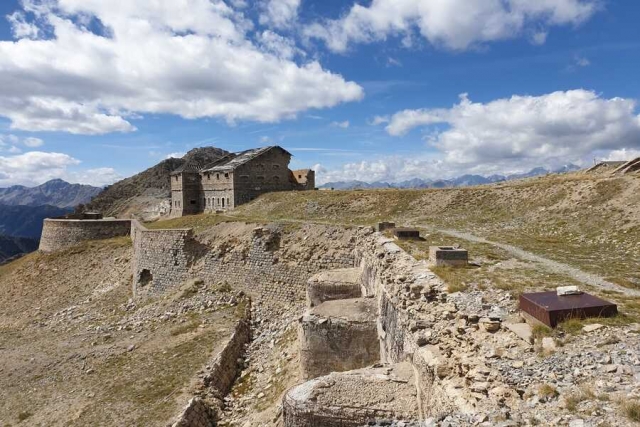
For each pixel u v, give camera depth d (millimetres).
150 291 49375
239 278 42312
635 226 27156
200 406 21844
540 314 11594
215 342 30547
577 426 7391
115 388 25750
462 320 12750
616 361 9320
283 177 80625
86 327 42719
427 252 23062
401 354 14875
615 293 14312
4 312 54938
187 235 47875
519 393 8930
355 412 11711
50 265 64312
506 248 24766
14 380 30094
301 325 20562
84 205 129250
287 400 12664
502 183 56469
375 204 52906
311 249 38562
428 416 10539
